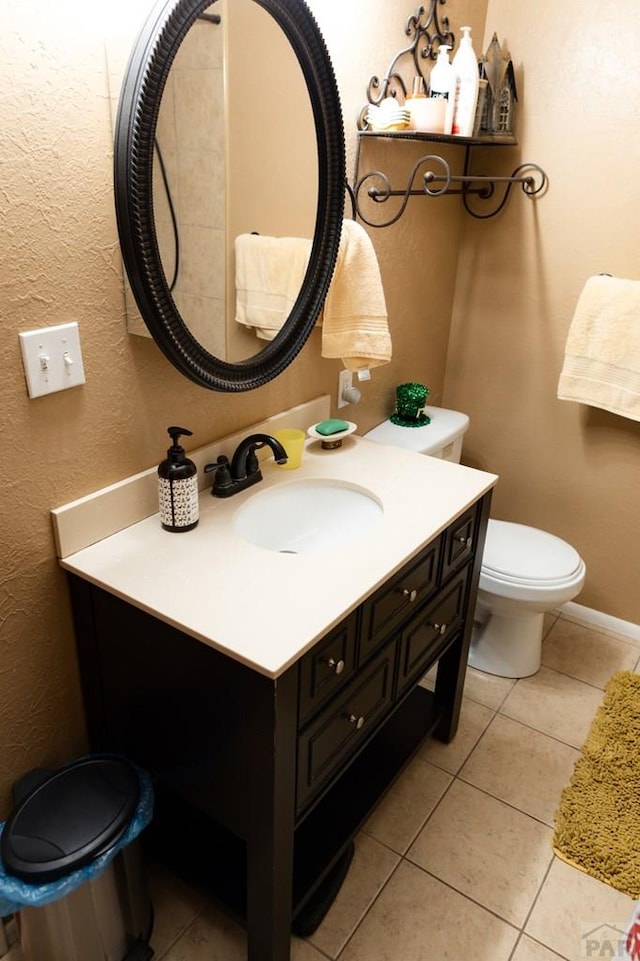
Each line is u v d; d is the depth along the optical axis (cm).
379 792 168
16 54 97
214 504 149
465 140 188
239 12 122
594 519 246
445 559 158
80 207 112
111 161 114
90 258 117
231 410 160
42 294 111
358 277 168
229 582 122
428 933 151
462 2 196
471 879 163
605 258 214
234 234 135
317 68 142
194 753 128
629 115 196
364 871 164
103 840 120
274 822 120
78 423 124
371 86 172
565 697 221
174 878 161
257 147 134
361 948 148
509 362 244
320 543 161
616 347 208
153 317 121
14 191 103
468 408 260
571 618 260
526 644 224
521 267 230
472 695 221
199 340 133
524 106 212
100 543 133
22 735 135
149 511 142
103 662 136
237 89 126
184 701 124
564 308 227
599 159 205
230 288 138
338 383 196
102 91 110
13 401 112
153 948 146
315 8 146
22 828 121
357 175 177
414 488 160
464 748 200
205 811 133
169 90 112
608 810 179
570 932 152
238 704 114
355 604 119
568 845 170
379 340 173
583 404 232
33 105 101
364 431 220
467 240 238
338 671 123
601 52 195
